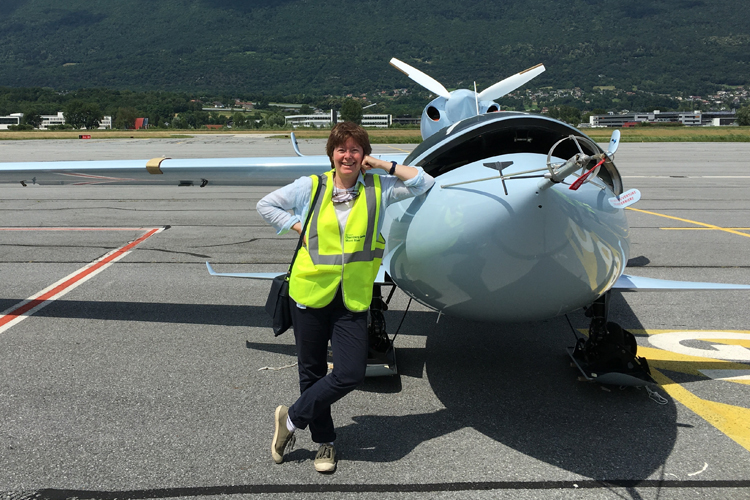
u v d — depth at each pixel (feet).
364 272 8.97
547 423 11.18
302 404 9.18
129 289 20.62
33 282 21.44
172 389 12.62
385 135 223.10
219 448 10.19
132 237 30.22
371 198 9.00
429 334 16.38
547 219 8.82
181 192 51.19
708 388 12.78
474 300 10.07
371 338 13.20
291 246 28.14
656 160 88.43
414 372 13.70
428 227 9.71
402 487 9.09
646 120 568.00
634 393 12.54
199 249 27.32
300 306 9.00
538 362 14.29
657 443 10.43
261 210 9.16
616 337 12.62
